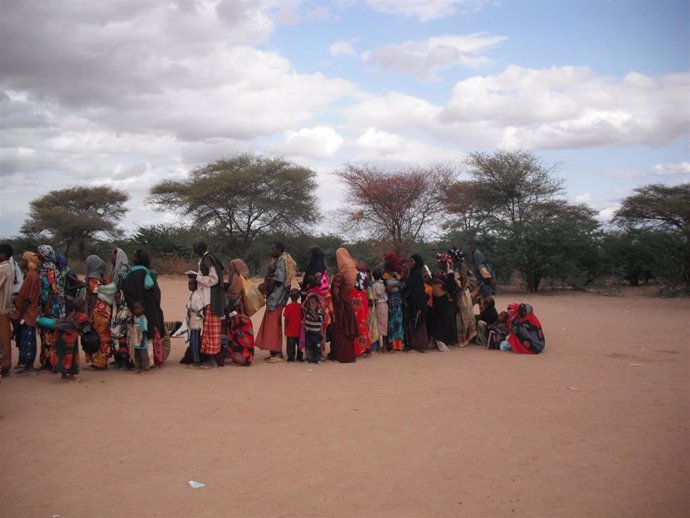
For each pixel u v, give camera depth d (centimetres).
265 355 1196
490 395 849
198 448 618
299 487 521
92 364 1012
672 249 2528
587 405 795
